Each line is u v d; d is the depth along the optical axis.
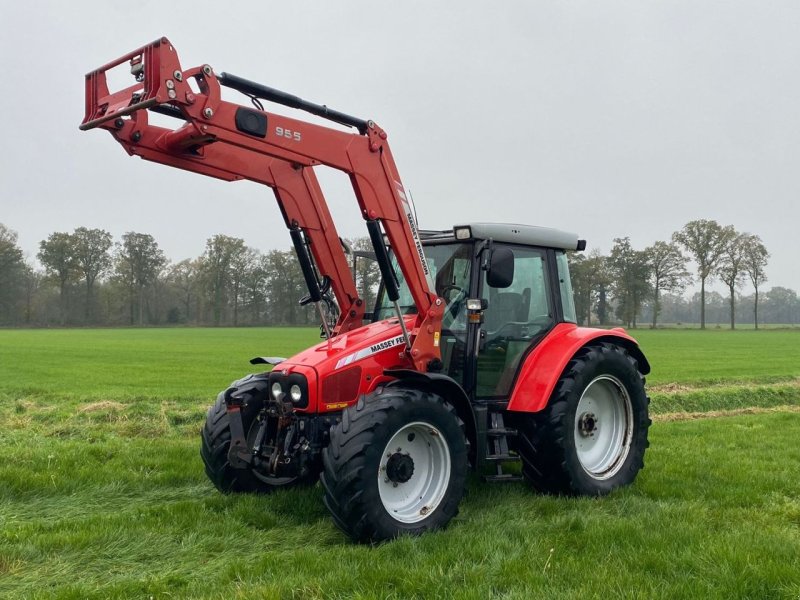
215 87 4.37
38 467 6.56
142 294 89.19
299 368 4.96
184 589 3.72
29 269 86.19
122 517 5.02
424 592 3.64
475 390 5.47
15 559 4.16
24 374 19.39
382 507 4.48
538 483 5.77
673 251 78.25
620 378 6.13
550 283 6.14
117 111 4.24
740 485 6.12
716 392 14.94
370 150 5.10
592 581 3.75
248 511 5.10
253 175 5.34
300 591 3.63
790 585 3.70
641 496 5.80
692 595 3.57
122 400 12.62
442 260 5.84
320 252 5.73
